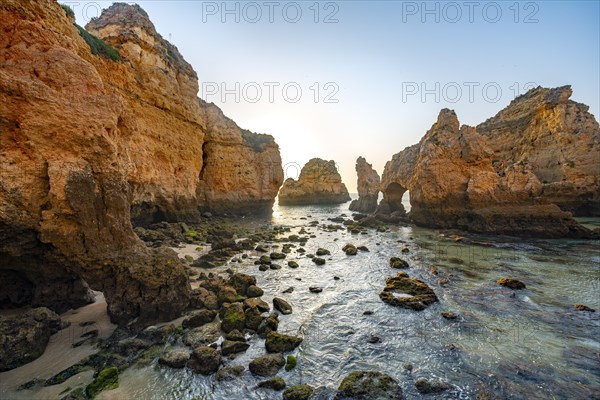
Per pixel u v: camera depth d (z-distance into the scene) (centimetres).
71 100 969
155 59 2898
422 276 1711
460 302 1318
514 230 2997
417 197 3869
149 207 2817
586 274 1752
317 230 3697
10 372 724
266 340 921
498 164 4303
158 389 709
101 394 675
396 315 1180
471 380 776
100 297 1171
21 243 848
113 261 971
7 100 844
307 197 9994
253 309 1099
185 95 3400
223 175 4656
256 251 2277
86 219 923
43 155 880
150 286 991
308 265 1920
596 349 934
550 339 995
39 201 859
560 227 2889
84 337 894
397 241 2889
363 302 1314
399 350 924
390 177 5550
